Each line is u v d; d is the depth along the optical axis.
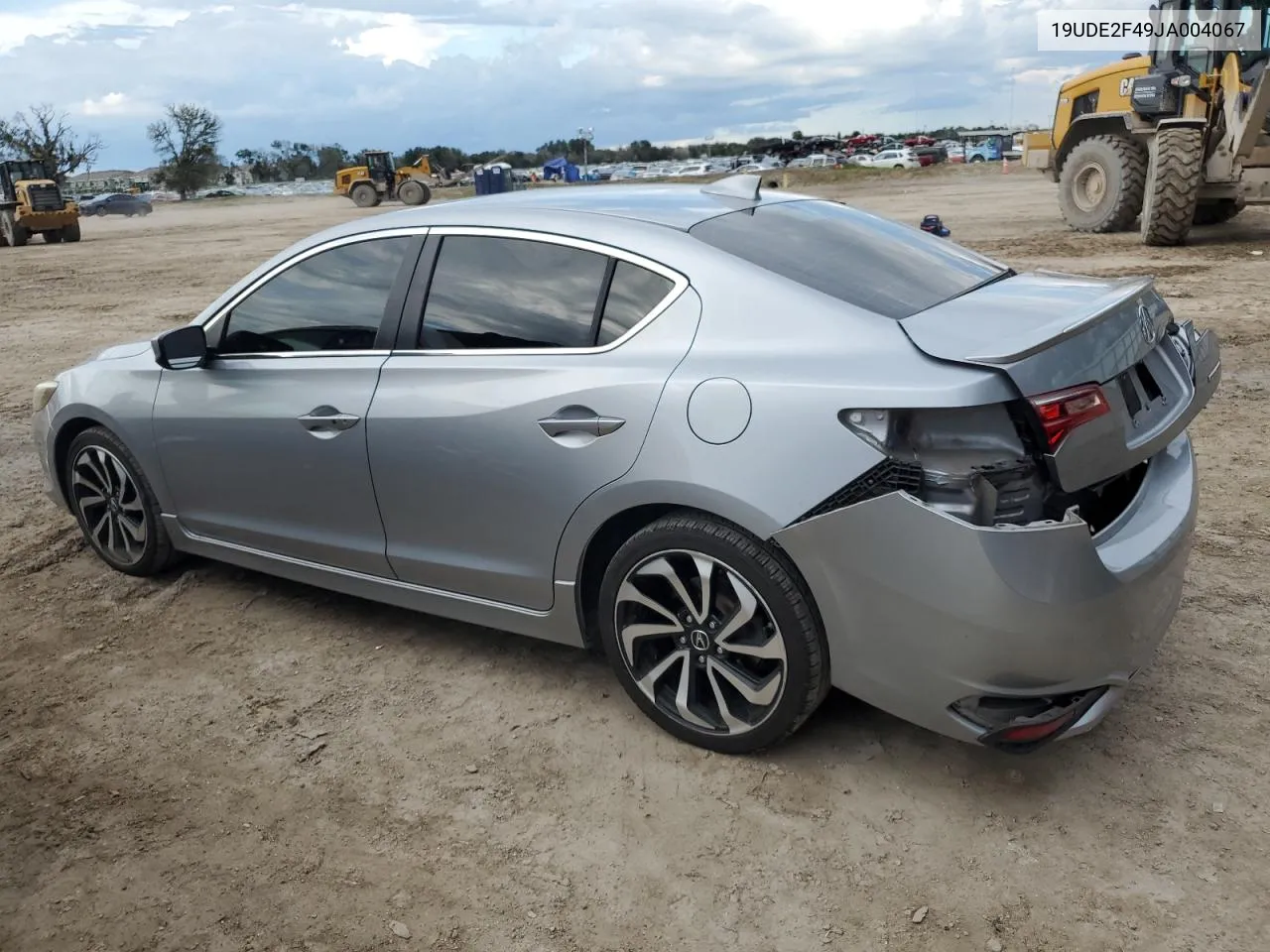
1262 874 2.57
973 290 3.26
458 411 3.33
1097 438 2.61
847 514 2.65
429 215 3.64
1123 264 12.05
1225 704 3.27
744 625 2.92
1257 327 8.48
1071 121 16.02
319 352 3.77
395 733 3.37
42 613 4.36
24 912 2.66
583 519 3.13
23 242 31.14
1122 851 2.68
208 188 97.81
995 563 2.51
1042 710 2.66
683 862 2.73
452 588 3.59
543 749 3.24
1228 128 12.27
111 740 3.40
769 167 58.78
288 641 4.03
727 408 2.81
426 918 2.59
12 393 8.89
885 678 2.76
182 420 4.12
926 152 57.19
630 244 3.19
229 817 2.99
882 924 2.49
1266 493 4.98
